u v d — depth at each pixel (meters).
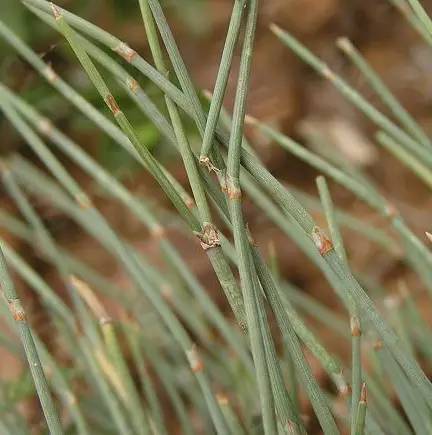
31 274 0.30
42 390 0.24
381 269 0.52
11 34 0.29
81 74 0.41
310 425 0.36
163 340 0.36
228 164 0.23
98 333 0.30
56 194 0.37
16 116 0.30
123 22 0.45
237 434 0.27
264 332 0.23
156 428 0.29
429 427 0.26
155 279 0.34
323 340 0.48
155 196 0.53
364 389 0.23
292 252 0.55
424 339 0.33
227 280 0.23
